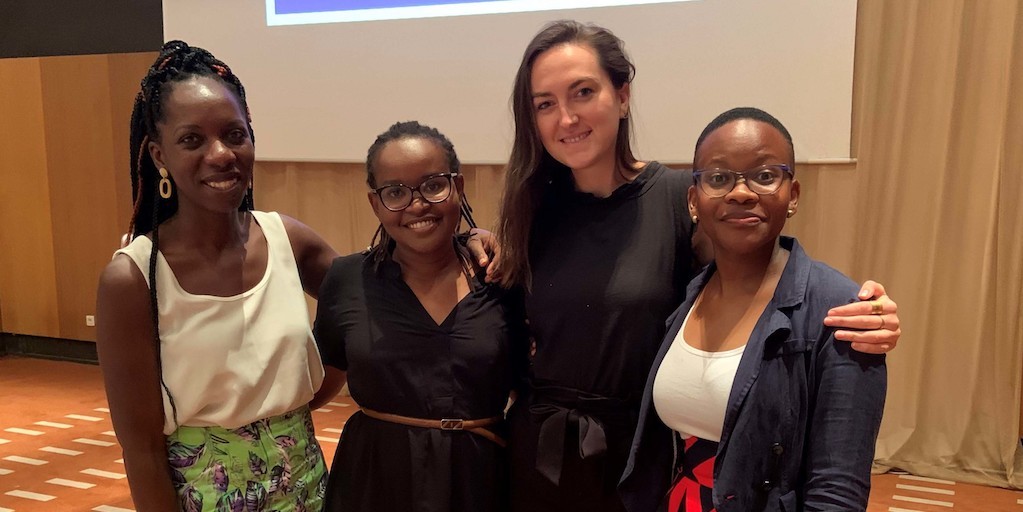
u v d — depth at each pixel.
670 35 3.55
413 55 4.05
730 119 1.21
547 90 1.52
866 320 1.09
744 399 1.16
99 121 5.05
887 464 3.42
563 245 1.59
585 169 1.61
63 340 5.43
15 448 3.74
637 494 1.38
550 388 1.56
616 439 1.52
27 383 4.87
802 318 1.15
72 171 5.18
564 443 1.52
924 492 3.20
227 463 1.42
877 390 1.09
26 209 5.33
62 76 5.09
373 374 1.54
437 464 1.51
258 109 4.42
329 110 4.27
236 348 1.41
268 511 1.44
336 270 1.64
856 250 3.46
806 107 3.39
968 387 3.32
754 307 1.23
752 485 1.15
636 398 1.53
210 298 1.40
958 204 3.28
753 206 1.17
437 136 1.59
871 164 3.39
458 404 1.53
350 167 4.41
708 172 1.20
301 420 1.53
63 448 3.74
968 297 3.30
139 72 4.91
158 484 1.39
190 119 1.32
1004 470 3.28
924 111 3.28
